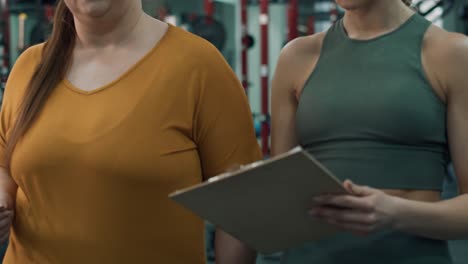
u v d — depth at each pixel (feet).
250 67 36.96
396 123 4.47
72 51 4.98
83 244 4.61
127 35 4.86
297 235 4.25
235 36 36.45
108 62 4.83
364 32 4.77
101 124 4.57
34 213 4.76
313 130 4.79
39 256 4.75
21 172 4.71
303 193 3.70
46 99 4.78
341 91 4.66
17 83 5.11
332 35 4.97
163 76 4.68
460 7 29.27
